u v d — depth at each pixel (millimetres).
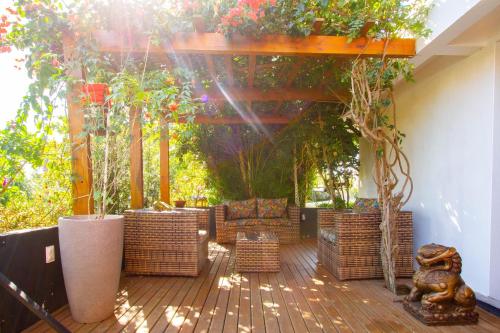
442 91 4066
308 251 5926
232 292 3670
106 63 3584
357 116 3779
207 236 5105
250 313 3082
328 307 3234
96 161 3539
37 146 3373
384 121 3992
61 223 2844
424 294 3062
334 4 3564
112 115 3322
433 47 3473
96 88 3260
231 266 4824
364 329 2754
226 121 6988
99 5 3242
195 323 2859
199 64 4668
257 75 5125
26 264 2736
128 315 3023
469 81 3605
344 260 4109
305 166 7953
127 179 5984
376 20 3434
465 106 3662
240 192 7984
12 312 2555
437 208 4152
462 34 3277
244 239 4574
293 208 6746
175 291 3699
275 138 7746
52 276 3084
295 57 4301
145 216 4254
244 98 5461
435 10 3299
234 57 4637
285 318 2973
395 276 4027
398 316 3023
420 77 4539
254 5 3191
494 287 3283
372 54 3631
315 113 6969
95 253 2803
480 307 3275
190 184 9086
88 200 3426
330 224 5133
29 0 3129
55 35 3289
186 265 4223
